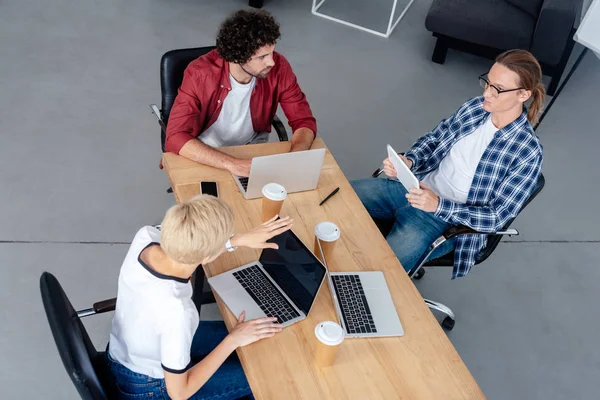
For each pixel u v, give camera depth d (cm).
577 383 270
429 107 411
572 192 369
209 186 218
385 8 507
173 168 224
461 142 246
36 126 339
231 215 150
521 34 411
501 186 236
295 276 186
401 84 427
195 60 241
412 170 260
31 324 249
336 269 199
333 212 220
